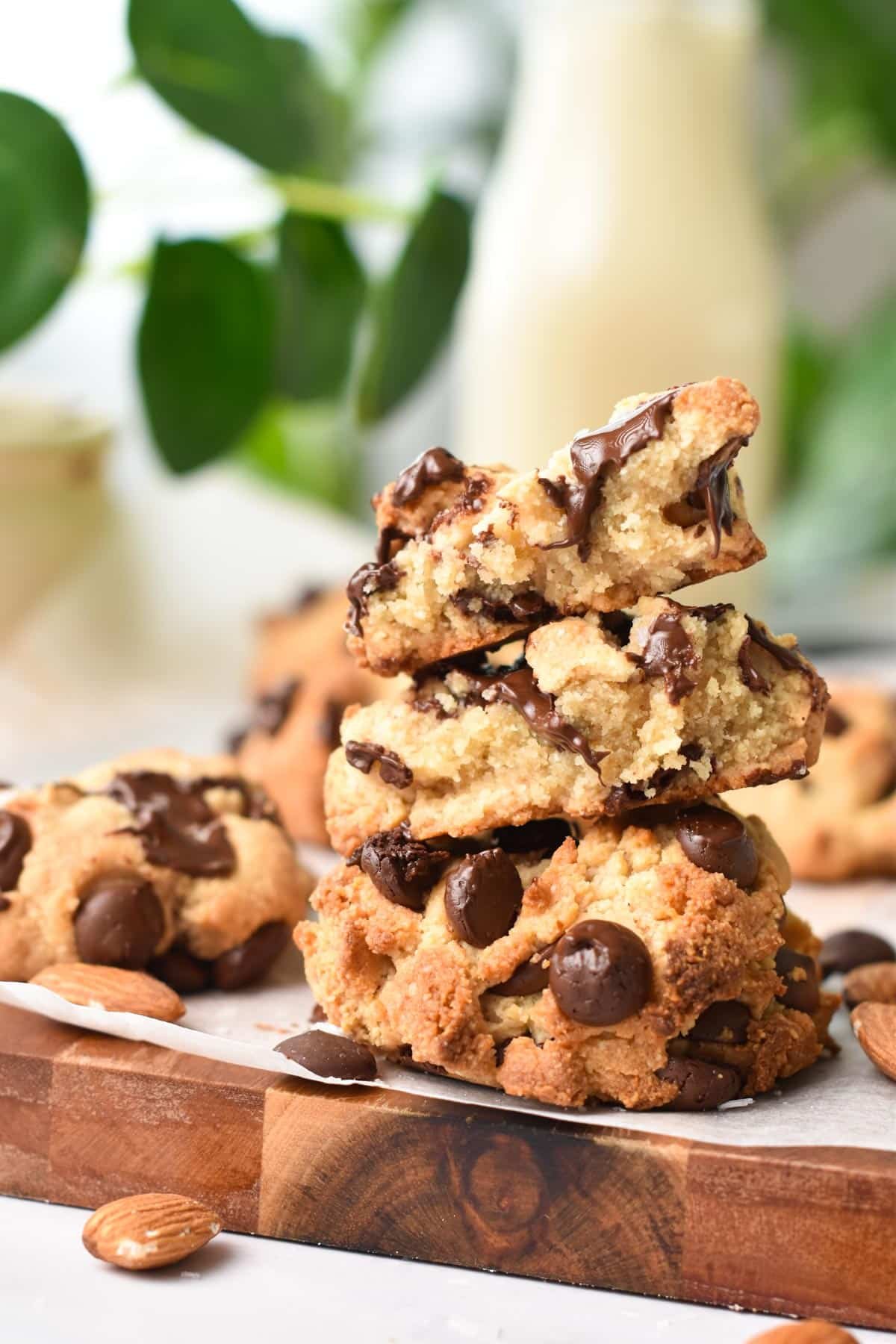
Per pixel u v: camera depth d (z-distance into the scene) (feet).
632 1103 1.26
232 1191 1.27
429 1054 1.27
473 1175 1.24
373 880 1.32
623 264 2.05
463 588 1.30
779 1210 1.20
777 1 2.63
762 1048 1.29
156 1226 1.23
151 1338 1.17
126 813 1.45
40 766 1.93
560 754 1.30
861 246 3.27
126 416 2.74
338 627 1.91
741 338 2.09
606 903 1.29
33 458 2.00
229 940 1.43
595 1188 1.22
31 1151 1.30
